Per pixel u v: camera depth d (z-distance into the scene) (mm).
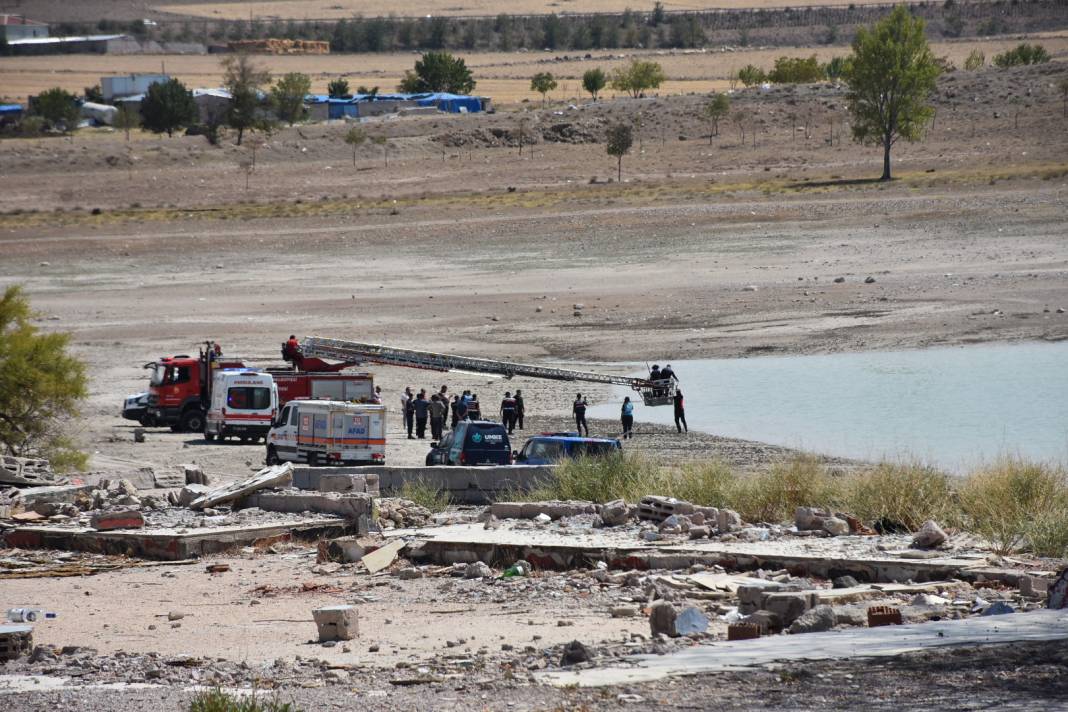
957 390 155000
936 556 55656
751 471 102688
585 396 179375
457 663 40406
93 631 52188
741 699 31094
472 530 71562
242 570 67562
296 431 130125
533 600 53969
